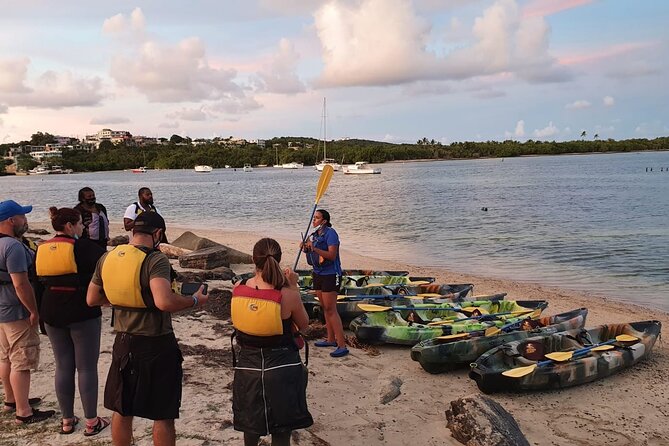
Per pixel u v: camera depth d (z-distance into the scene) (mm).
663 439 5145
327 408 5422
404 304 9070
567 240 19812
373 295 9352
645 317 9883
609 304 10922
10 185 81625
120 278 3316
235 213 34562
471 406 4812
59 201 47781
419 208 33688
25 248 4258
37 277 4250
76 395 5121
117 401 3346
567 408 5828
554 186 50344
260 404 3463
